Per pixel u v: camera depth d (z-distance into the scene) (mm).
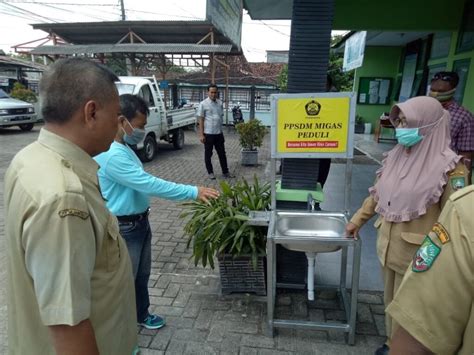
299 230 2359
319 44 2352
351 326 2203
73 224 874
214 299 2738
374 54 11258
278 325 2277
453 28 5734
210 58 13141
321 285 2777
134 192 2039
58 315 854
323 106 2217
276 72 24562
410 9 5594
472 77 5352
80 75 991
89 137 1041
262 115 17297
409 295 854
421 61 8922
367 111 11891
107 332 1079
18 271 964
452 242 776
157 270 3205
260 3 5129
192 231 2779
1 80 16625
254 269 2551
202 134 6547
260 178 6699
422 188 1690
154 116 8242
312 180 2590
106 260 1060
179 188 2035
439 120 1677
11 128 13297
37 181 901
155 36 13461
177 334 2346
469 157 2949
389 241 1875
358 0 5605
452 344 797
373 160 8117
